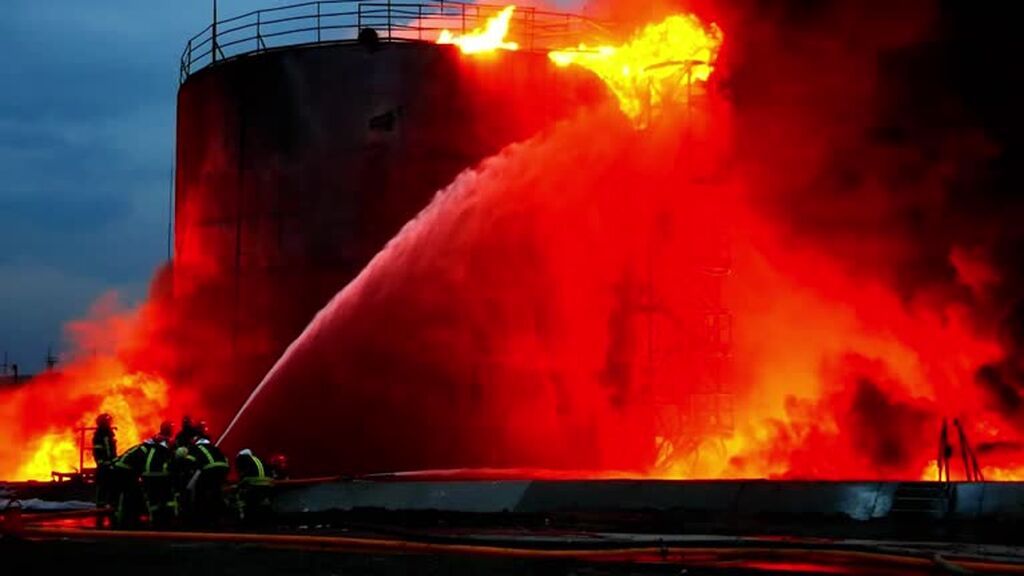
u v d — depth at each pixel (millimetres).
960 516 13172
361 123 26781
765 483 14773
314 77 27234
